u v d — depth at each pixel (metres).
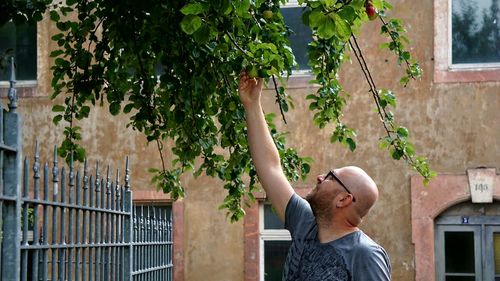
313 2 3.82
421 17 11.32
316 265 3.28
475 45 11.27
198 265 11.52
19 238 4.07
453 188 11.04
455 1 11.35
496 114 11.08
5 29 12.23
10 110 4.09
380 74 11.36
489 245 11.01
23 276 4.22
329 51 6.16
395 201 11.15
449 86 11.19
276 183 3.61
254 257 11.40
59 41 6.23
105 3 5.49
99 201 5.53
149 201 11.71
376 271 3.25
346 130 6.73
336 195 3.34
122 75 6.17
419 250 11.04
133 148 11.80
